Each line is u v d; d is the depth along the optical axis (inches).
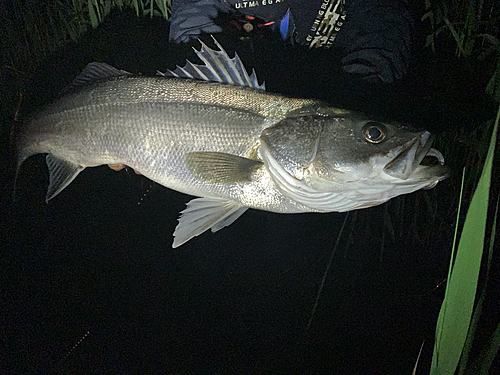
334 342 19.7
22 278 24.2
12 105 37.9
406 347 18.9
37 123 23.0
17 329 21.2
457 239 23.0
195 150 19.9
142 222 27.8
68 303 22.6
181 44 27.3
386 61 21.8
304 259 24.2
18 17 38.5
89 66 22.1
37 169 33.1
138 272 24.3
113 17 32.8
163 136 20.2
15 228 28.2
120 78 21.2
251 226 26.4
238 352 19.7
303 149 18.2
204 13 26.1
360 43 22.6
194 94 20.0
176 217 27.9
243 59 26.3
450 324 11.5
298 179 18.4
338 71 24.8
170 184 20.9
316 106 18.9
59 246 26.6
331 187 18.1
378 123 17.5
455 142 25.0
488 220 21.6
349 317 20.7
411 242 24.2
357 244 24.5
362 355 18.9
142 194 29.8
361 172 17.4
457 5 29.2
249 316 21.4
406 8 23.5
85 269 24.7
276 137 18.7
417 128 17.5
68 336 20.8
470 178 23.7
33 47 38.4
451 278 11.4
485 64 27.0
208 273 23.9
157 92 20.3
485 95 24.3
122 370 19.2
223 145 19.6
